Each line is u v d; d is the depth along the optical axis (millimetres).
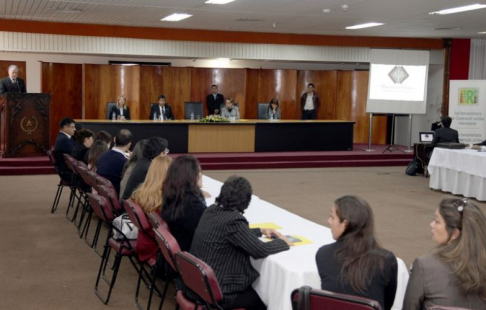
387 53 13617
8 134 10461
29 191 8773
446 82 15398
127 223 4391
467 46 15328
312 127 13227
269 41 14367
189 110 13695
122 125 11695
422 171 11312
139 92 14414
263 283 3090
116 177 5898
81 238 6082
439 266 2348
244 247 2986
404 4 9492
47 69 13961
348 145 13586
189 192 3525
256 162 12000
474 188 8953
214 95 14656
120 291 4516
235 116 13398
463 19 11367
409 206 8188
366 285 2426
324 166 12305
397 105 13727
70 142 7461
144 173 4895
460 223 2354
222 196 3102
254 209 4340
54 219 6949
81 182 6531
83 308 4156
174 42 14062
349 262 2451
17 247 5711
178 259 2883
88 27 13133
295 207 8016
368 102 13750
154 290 4496
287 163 12055
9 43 12758
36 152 10742
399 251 5777
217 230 3029
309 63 16328
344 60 15242
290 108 15656
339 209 2537
